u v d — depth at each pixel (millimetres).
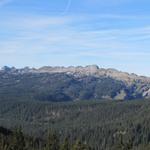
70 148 142500
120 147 159875
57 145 154750
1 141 168000
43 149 166125
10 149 162250
